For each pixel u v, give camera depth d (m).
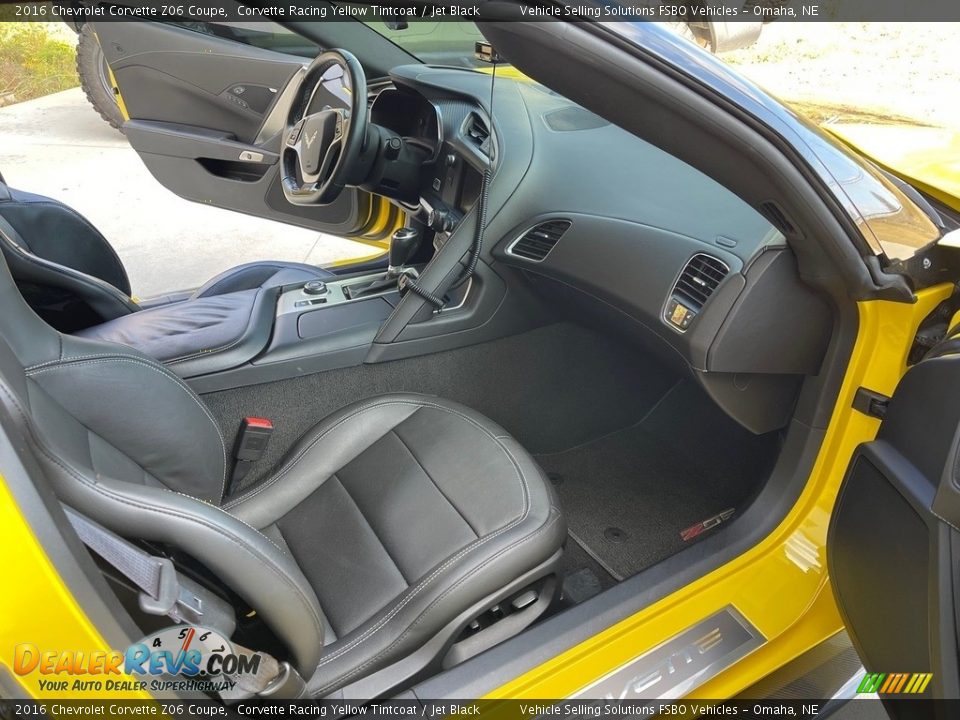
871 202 1.03
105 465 0.89
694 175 1.45
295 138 1.63
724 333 1.19
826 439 1.23
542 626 1.05
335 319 1.53
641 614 1.08
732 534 1.24
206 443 1.09
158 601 0.64
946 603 0.86
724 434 1.83
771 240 1.18
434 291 1.52
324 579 1.12
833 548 1.09
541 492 1.16
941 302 1.11
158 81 2.23
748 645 1.06
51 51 2.54
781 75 1.89
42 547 0.52
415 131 1.83
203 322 1.45
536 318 1.67
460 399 1.67
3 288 0.89
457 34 2.04
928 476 0.93
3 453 0.52
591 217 1.44
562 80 0.90
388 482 1.22
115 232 2.71
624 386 1.88
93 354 0.96
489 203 1.55
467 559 1.04
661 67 0.86
